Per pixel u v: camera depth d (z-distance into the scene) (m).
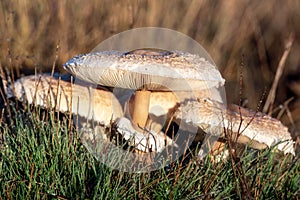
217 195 4.15
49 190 3.92
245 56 8.74
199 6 9.16
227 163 4.33
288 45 7.15
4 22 7.69
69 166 4.09
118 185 3.92
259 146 4.68
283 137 4.64
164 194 4.07
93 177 4.10
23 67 6.95
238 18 9.31
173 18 8.92
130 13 8.10
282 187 4.36
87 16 8.35
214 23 9.15
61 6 8.12
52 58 7.19
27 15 7.91
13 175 4.10
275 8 9.64
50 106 4.57
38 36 7.75
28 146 4.29
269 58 8.99
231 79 8.21
